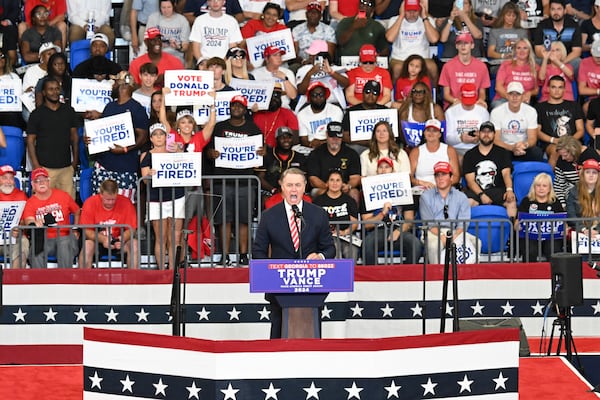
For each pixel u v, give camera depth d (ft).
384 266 60.34
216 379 41.34
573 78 77.92
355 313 60.54
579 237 62.64
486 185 68.80
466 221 61.36
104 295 59.16
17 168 71.51
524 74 75.51
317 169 67.46
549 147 73.41
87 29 77.05
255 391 41.39
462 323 57.57
